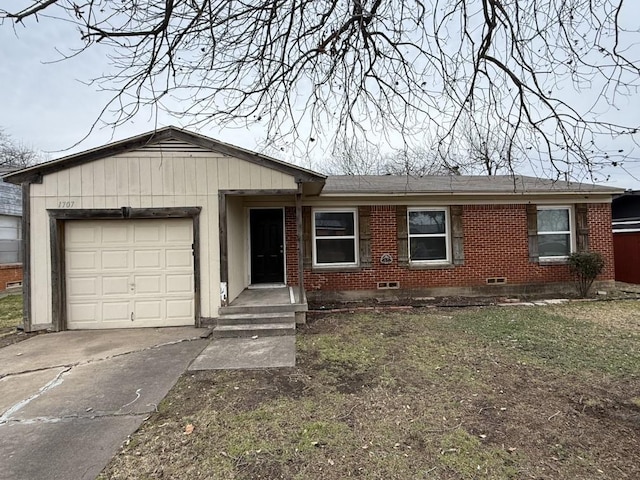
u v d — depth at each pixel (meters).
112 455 3.16
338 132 4.66
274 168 7.80
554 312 8.60
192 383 4.70
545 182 12.09
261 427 3.56
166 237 7.80
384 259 10.76
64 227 7.66
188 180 7.70
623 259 13.62
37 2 2.46
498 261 11.13
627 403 3.96
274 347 6.12
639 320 7.74
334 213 10.85
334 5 3.54
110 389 4.56
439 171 6.20
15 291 14.27
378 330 7.14
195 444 3.29
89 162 7.58
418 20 3.71
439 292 10.95
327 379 4.73
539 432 3.40
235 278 8.75
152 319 7.73
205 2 2.90
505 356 5.50
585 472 2.82
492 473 2.82
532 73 3.56
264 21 3.41
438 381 4.60
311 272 10.58
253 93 3.75
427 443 3.24
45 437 3.47
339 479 2.78
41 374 5.12
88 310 7.66
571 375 4.74
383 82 4.27
